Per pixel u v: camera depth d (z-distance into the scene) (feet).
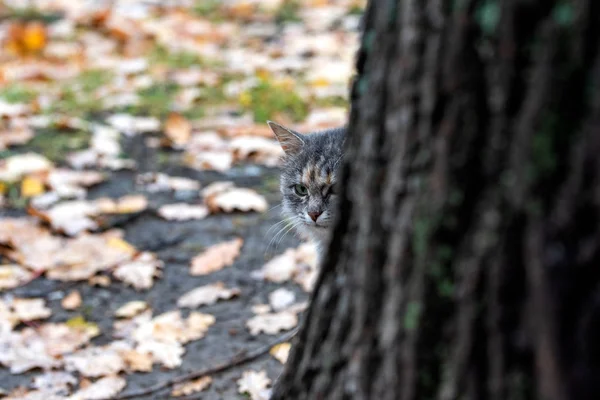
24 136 40.42
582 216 10.78
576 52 10.60
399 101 12.46
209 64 50.80
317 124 41.57
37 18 57.93
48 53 51.57
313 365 14.97
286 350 25.38
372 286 13.35
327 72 47.91
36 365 24.94
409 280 12.69
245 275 30.50
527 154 11.00
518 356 11.61
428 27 11.87
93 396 23.48
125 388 24.09
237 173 38.52
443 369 12.60
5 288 29.43
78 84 47.52
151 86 47.39
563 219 10.86
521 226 11.25
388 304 13.12
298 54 51.83
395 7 12.47
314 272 30.53
